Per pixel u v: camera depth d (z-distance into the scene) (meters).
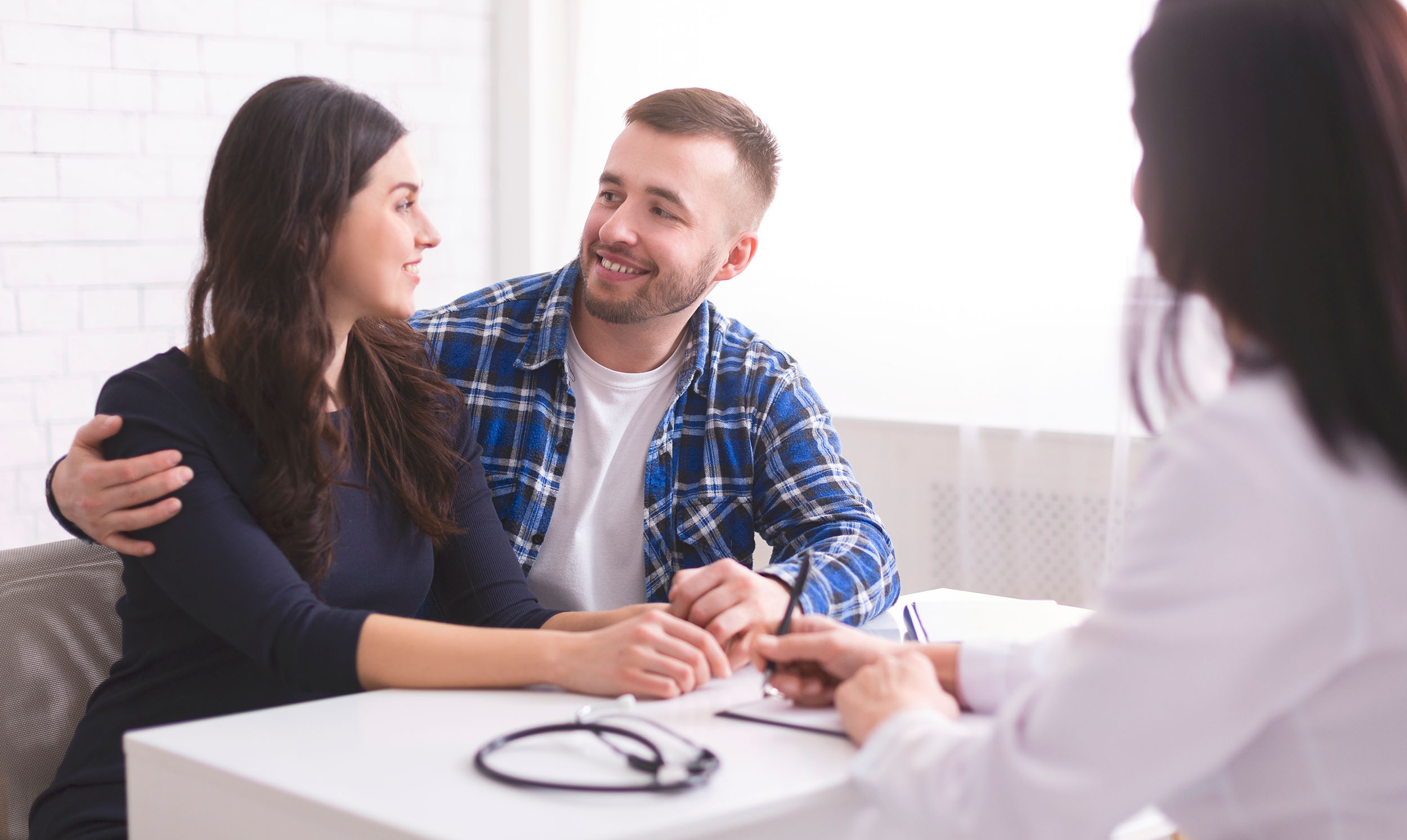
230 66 2.77
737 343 1.76
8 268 2.48
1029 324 2.59
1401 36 0.72
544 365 1.68
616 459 1.70
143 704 1.22
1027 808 0.72
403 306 1.30
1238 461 0.69
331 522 1.26
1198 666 0.68
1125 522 2.39
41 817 1.18
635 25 3.09
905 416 2.77
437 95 3.14
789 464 1.68
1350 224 0.70
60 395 2.57
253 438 1.23
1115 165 2.48
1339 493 0.68
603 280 1.62
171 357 1.25
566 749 0.89
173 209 2.71
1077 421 2.55
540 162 3.23
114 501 1.13
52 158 2.53
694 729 0.95
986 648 1.02
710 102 1.66
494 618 1.43
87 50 2.56
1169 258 0.78
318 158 1.22
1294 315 0.70
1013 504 2.61
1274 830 0.74
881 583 1.46
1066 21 2.51
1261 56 0.72
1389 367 0.69
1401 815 0.71
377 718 0.96
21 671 1.27
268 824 0.82
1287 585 0.67
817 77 2.82
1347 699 0.70
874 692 0.93
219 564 1.13
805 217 2.86
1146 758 0.70
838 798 0.83
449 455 1.43
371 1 2.99
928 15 2.67
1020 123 2.58
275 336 1.21
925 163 2.70
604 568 1.69
